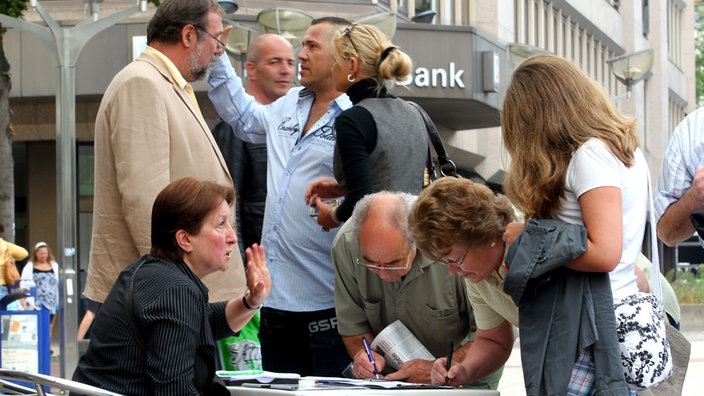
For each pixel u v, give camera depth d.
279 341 5.61
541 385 3.54
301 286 5.53
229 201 4.03
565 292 3.57
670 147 4.59
